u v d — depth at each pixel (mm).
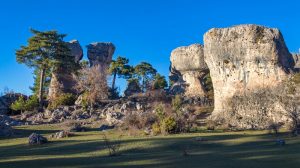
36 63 80312
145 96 81812
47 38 81875
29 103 78312
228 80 66625
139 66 106750
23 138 49031
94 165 26875
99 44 100938
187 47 92062
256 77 63688
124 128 53906
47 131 56406
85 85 83750
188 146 36750
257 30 64312
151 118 54531
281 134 45188
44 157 32250
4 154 35469
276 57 62375
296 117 49625
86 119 68312
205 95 85188
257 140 40188
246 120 59688
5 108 80125
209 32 69500
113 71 103500
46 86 96750
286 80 59594
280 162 26453
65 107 76188
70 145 39438
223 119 62844
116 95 94000
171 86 97625
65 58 83375
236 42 65875
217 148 35594
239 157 29500
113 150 33000
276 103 57969
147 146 37062
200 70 89750
